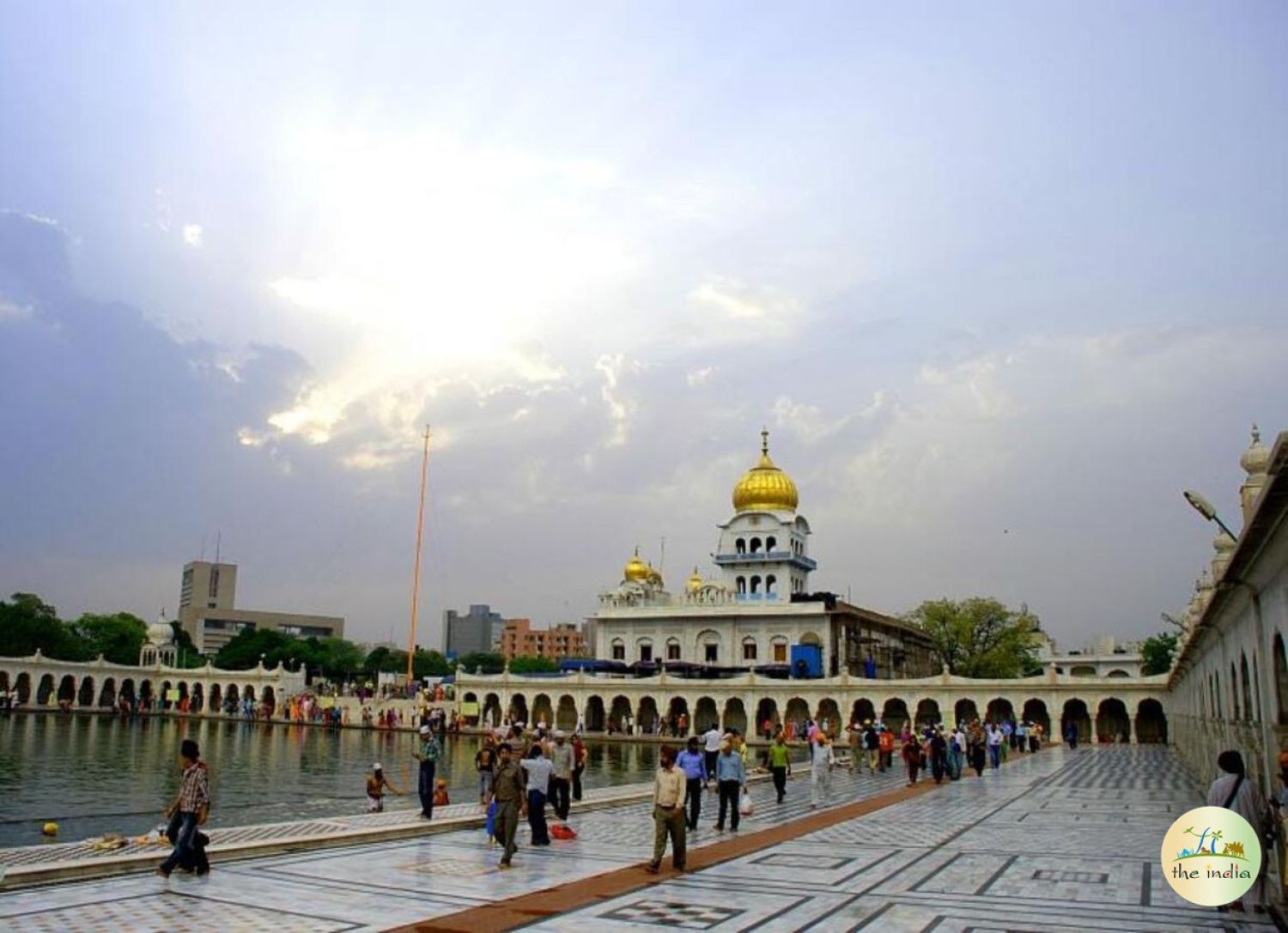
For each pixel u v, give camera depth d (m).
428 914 16.11
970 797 37.69
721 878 19.62
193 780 19.42
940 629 122.94
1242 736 26.97
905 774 50.50
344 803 37.06
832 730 98.25
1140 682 88.50
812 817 30.64
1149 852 23.05
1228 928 15.26
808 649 109.19
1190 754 55.91
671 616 121.69
